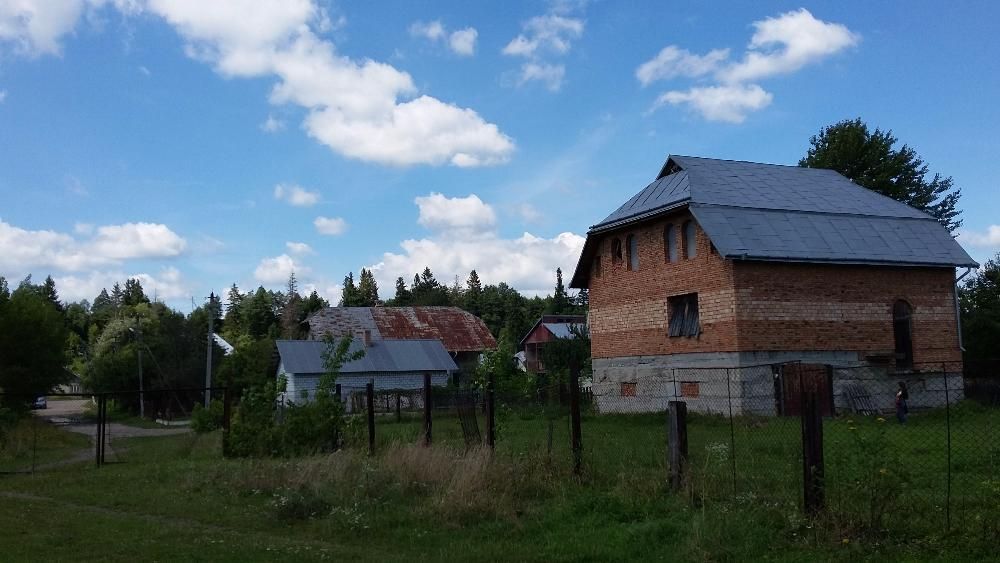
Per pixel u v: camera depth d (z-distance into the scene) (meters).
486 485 10.70
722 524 8.23
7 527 10.30
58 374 43.97
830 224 28.17
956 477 11.12
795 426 21.09
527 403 27.38
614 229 31.08
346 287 115.44
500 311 101.94
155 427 41.44
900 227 29.30
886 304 27.89
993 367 28.12
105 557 8.45
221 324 106.75
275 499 11.38
